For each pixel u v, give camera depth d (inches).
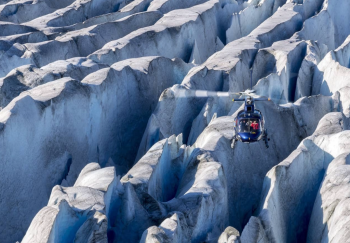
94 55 3892.7
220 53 4200.3
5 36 4451.3
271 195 2107.5
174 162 2578.7
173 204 1962.4
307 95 4242.1
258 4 6220.5
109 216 1881.2
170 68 3818.9
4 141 2229.3
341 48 4372.5
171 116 3186.5
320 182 2474.2
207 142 2536.9
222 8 5989.2
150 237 1600.6
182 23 4803.2
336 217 1926.7
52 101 2544.3
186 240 1786.4
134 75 3358.8
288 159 2331.4
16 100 2390.5
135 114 3398.1
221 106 3415.4
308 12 5994.1
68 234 1658.5
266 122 3115.2
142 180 2080.5
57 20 5374.0
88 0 5954.7
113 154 3171.8
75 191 1795.0
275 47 4441.4
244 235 1877.5
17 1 6067.9
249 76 4185.5
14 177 2311.8
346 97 3467.0
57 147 2615.7
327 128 2741.1
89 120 2854.3
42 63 3919.8
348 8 6053.2
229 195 2455.7
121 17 5556.1
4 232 2244.1
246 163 2662.4
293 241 2262.6
